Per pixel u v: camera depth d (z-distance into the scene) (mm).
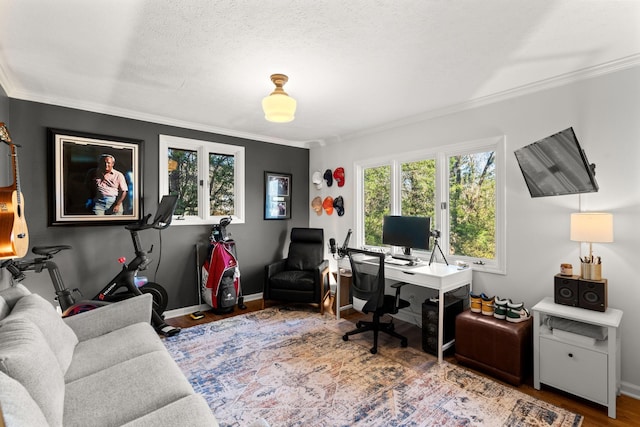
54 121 3006
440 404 2084
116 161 3330
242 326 3420
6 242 2072
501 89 2768
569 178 2277
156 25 1809
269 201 4629
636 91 2193
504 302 2535
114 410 1316
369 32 1880
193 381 2338
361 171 4340
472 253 3201
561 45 2029
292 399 2129
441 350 2650
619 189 2270
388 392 2217
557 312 2193
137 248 3193
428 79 2562
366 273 2969
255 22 1781
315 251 4430
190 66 2320
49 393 1163
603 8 1642
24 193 2865
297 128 4102
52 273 2713
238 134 4273
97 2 1600
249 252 4449
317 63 2275
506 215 2861
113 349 1839
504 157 2865
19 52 2113
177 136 3787
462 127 3188
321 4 1620
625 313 2248
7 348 1176
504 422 1910
